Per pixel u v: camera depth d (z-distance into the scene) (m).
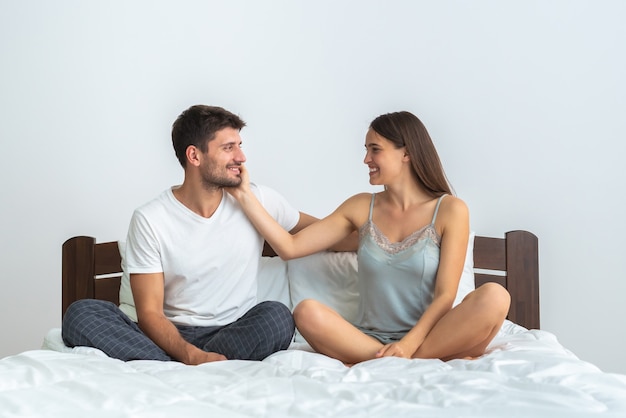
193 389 1.59
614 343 3.44
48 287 3.62
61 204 3.61
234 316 2.60
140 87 3.58
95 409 1.41
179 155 2.59
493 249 2.95
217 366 1.91
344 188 3.51
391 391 1.54
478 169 3.46
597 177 3.42
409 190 2.56
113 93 3.59
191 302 2.58
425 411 1.39
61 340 2.35
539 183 3.44
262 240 2.70
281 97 3.53
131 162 3.58
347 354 2.30
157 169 3.58
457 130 3.47
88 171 3.60
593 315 3.44
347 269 2.79
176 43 3.57
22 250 3.63
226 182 2.54
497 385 1.54
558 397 1.42
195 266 2.55
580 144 3.43
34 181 3.62
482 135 3.46
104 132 3.59
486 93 3.46
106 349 2.23
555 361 1.73
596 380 1.57
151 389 1.54
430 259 2.44
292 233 2.80
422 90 3.48
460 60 3.46
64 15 3.60
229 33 3.56
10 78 3.61
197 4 3.56
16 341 3.64
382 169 2.53
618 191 3.42
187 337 2.52
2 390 1.54
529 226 3.44
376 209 2.61
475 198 3.46
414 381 1.63
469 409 1.37
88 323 2.27
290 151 3.53
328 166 3.51
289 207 2.76
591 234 3.43
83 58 3.59
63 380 1.63
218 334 2.41
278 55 3.54
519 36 3.45
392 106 3.50
